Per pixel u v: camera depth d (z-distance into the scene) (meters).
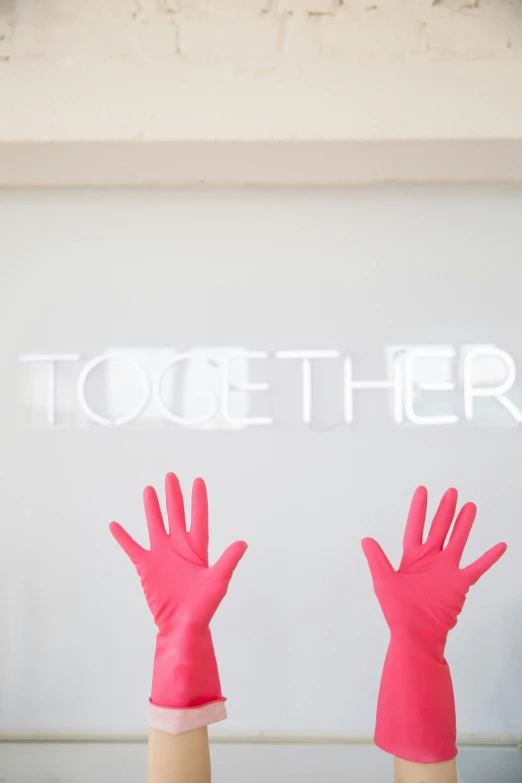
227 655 1.83
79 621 1.84
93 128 1.59
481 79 1.59
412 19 1.60
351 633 1.83
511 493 1.85
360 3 1.61
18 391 1.90
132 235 1.91
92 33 1.61
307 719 1.82
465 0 1.61
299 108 1.59
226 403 1.86
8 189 1.92
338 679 1.82
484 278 1.89
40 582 1.86
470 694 1.82
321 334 1.88
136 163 1.73
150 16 1.61
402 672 1.24
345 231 1.90
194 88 1.60
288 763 1.78
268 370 1.88
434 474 1.85
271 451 1.86
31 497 1.87
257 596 1.84
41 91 1.60
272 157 1.69
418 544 1.33
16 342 1.90
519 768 1.77
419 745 1.21
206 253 1.90
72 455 1.88
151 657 1.83
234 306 1.89
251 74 1.60
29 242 1.92
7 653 1.84
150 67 1.60
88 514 1.86
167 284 1.90
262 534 1.85
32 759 1.79
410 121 1.58
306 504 1.85
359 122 1.59
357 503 1.85
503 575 1.84
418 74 1.59
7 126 1.59
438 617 1.26
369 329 1.88
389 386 1.85
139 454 1.87
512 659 1.82
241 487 1.85
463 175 1.81
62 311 1.90
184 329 1.89
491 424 1.86
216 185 1.89
